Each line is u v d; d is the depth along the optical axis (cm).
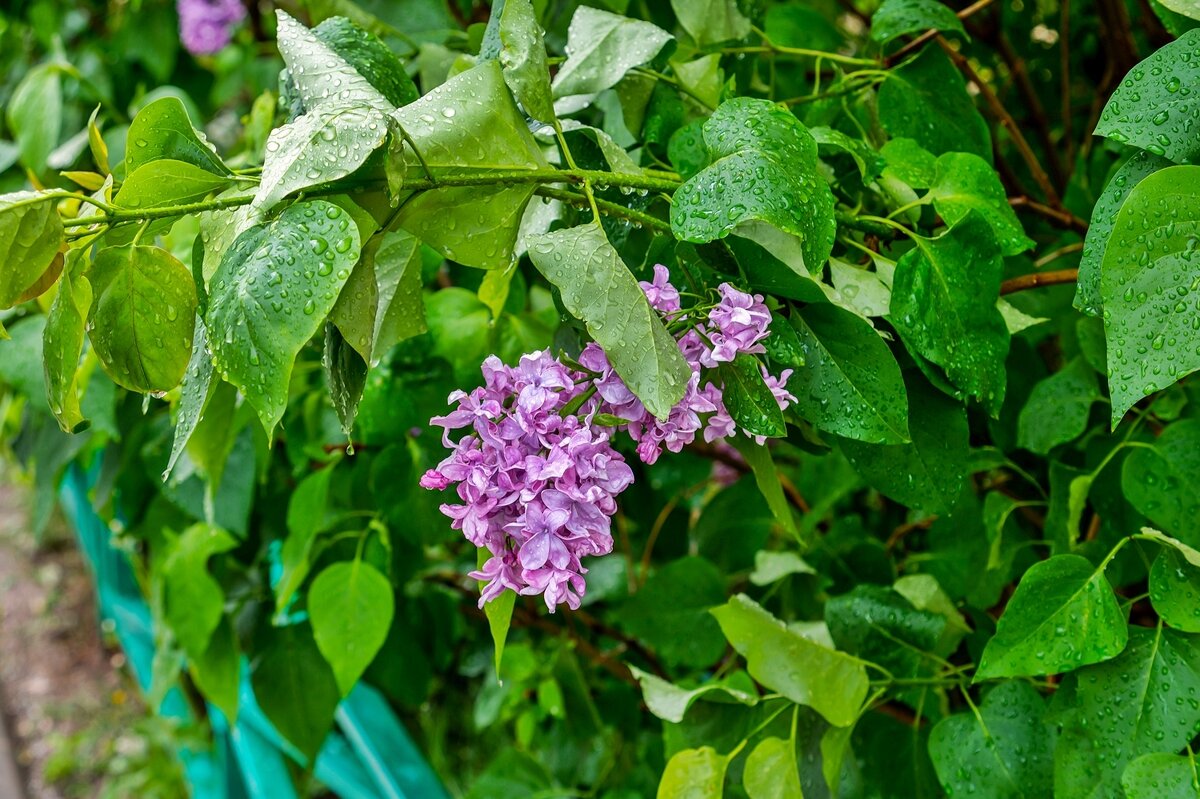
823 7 128
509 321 96
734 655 100
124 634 229
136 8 170
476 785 118
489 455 64
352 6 96
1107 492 84
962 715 79
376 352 76
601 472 63
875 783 86
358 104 65
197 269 68
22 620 379
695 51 87
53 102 137
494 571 64
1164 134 67
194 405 67
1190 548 71
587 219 76
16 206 64
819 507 103
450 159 66
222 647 114
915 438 75
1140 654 71
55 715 323
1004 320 74
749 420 66
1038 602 72
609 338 63
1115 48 106
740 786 85
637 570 126
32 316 120
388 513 99
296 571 102
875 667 84
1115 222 64
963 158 77
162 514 124
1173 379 62
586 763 123
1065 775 71
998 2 112
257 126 106
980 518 93
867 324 70
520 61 69
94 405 107
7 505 456
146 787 265
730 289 67
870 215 79
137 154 68
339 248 62
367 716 143
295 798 147
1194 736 70
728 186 66
